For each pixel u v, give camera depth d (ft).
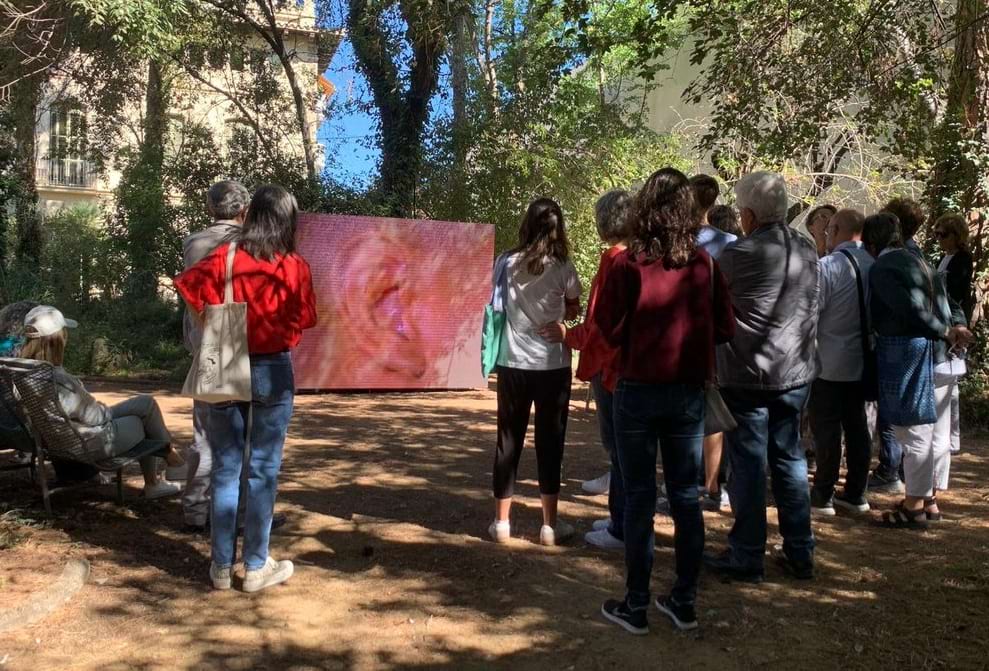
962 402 29.96
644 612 11.87
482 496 18.89
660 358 11.19
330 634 11.82
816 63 28.58
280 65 56.85
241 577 13.33
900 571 14.49
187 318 14.79
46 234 69.87
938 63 30.91
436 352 36.94
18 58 47.03
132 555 14.70
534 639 11.73
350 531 16.22
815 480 17.85
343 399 34.55
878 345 16.58
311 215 34.58
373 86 46.24
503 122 45.37
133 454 16.98
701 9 32.22
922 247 32.48
